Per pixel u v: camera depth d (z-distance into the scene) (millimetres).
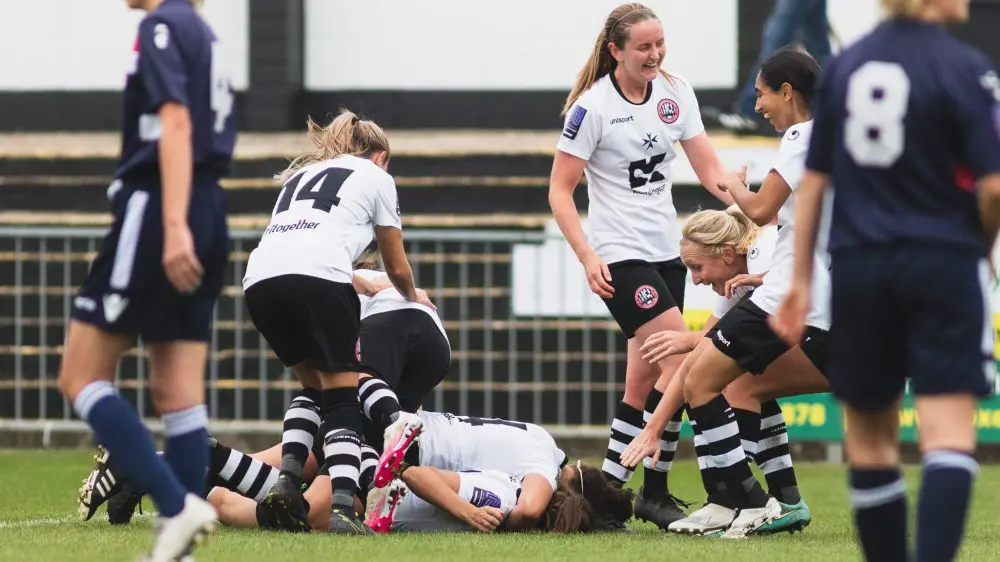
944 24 12102
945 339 11352
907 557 12484
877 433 12312
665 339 19969
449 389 36594
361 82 42000
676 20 41031
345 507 18297
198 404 13828
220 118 13648
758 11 40312
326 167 19781
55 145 41031
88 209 39875
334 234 18922
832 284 11898
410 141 40531
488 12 41812
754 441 20172
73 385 13336
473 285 36594
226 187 39156
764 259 20141
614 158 21344
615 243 21359
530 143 40375
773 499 19484
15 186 40000
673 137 21562
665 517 20812
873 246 11508
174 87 13070
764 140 38469
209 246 13523
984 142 11281
